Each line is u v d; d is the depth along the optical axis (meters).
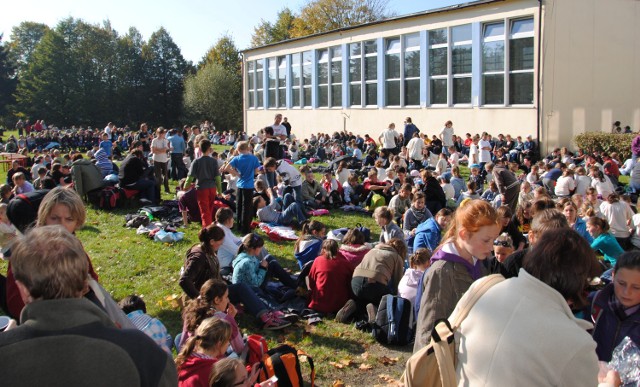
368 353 5.96
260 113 43.88
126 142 33.88
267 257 7.76
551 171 15.40
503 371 2.27
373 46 32.16
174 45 73.12
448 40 27.42
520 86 24.56
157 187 13.74
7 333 1.82
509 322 2.32
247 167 10.77
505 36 24.73
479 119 26.17
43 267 1.90
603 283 7.27
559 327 2.25
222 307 5.44
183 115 66.56
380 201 13.39
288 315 6.53
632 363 3.03
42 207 3.49
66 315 1.87
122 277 8.39
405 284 6.49
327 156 26.62
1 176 22.48
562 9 23.75
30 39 92.88
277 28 72.44
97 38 70.31
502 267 4.69
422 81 28.98
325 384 5.32
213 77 62.44
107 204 13.08
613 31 25.23
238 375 4.07
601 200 12.52
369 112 32.72
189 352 4.35
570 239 2.44
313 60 37.19
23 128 47.91
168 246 10.09
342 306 6.94
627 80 25.86
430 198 12.34
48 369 1.76
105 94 68.50
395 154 22.03
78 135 37.47
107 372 1.80
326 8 62.25
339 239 10.28
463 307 2.53
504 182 11.02
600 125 25.22
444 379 2.50
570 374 2.21
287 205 11.98
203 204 10.38
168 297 7.42
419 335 3.35
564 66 24.02
